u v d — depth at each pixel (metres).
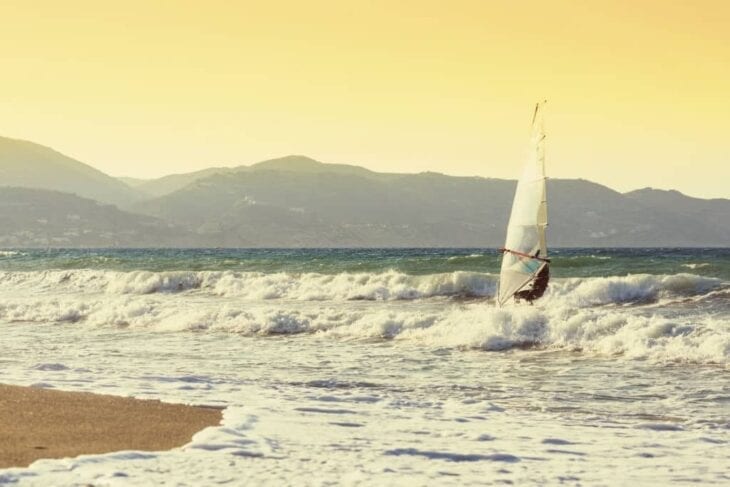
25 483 14.47
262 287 70.50
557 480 17.14
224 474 15.73
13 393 24.02
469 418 24.83
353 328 46.88
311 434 20.91
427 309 56.91
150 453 17.23
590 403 28.27
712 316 49.66
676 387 30.89
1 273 88.88
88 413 21.52
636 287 59.59
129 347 42.41
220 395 27.30
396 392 30.20
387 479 16.25
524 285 51.22
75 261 114.56
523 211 51.03
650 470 18.47
